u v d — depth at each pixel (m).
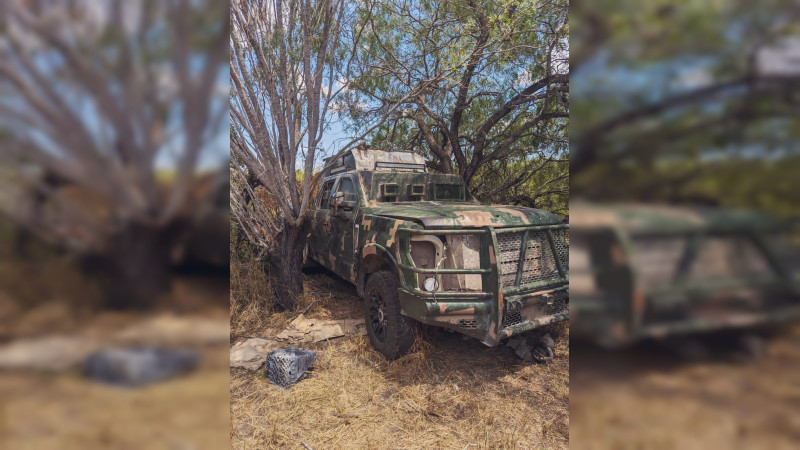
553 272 3.42
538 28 5.46
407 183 4.67
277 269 4.75
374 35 5.63
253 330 4.16
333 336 3.96
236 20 3.70
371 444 2.46
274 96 4.07
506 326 3.11
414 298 3.13
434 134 7.64
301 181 5.50
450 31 5.95
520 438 2.55
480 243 3.18
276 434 2.51
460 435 2.57
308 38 3.89
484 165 7.59
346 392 3.01
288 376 3.07
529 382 3.20
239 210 4.74
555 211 7.31
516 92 6.47
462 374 3.31
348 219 4.45
